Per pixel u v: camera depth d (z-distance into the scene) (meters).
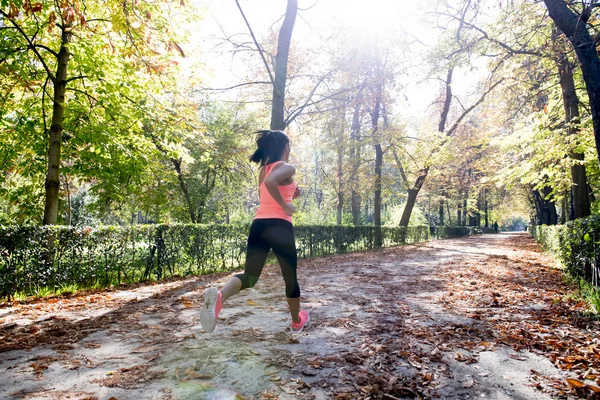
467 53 11.50
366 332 4.09
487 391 2.69
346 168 23.55
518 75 11.91
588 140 10.95
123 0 5.35
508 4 9.35
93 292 6.91
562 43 9.16
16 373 2.90
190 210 22.30
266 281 8.04
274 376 2.85
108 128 10.49
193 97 12.34
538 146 12.54
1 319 4.72
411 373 2.98
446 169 28.97
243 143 22.28
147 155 11.85
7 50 8.11
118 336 3.92
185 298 6.13
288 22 12.54
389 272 9.64
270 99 15.91
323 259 13.84
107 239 7.68
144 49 5.79
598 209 18.55
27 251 6.28
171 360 3.18
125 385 2.67
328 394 2.58
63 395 2.52
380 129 22.64
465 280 8.15
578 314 4.95
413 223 39.41
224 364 3.08
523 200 46.56
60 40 9.40
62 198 12.73
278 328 4.21
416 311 5.18
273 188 2.91
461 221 58.72
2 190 12.04
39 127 10.42
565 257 8.51
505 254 15.57
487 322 4.59
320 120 17.89
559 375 2.97
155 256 8.90
